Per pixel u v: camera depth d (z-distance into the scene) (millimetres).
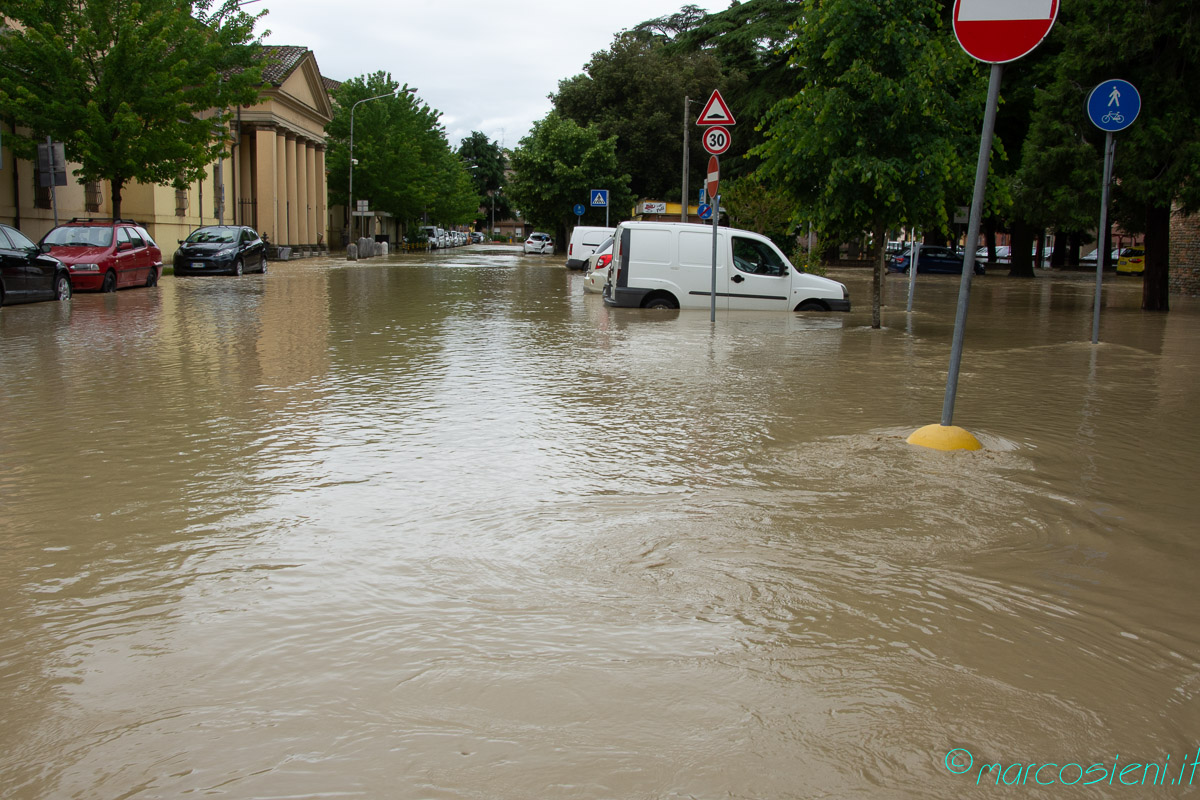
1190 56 19984
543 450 6871
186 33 30141
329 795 2639
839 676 3381
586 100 57875
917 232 16297
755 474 6219
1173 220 29500
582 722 3035
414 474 6156
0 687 3258
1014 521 5262
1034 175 22453
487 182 149250
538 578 4305
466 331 15188
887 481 6066
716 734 2975
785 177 16766
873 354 12805
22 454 6641
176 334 14211
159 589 4156
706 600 4062
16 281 18875
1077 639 3744
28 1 27578
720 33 50688
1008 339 15250
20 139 27938
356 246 52125
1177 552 4793
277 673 3361
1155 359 12727
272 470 6238
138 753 2852
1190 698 3279
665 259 19609
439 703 3150
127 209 38344
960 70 16078
